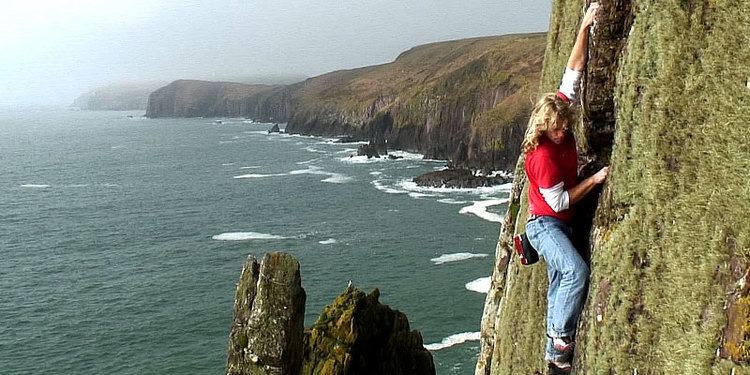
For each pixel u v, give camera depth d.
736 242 7.63
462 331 45.88
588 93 10.16
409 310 50.22
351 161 149.12
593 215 10.14
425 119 163.62
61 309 53.25
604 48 9.91
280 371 15.89
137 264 66.75
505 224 18.70
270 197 104.19
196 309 52.69
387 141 174.88
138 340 46.72
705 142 8.23
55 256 70.69
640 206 8.82
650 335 8.33
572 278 9.22
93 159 175.62
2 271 64.81
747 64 7.96
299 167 141.38
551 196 9.13
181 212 94.56
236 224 84.31
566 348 9.59
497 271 18.72
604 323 8.88
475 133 128.62
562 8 15.92
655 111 8.81
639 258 8.67
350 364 22.05
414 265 62.31
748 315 7.15
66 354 44.59
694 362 7.71
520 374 13.32
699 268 7.96
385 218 84.25
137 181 130.25
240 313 16.81
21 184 129.25
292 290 16.03
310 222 83.69
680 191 8.41
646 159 8.83
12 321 50.53
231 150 187.38
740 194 7.73
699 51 8.47
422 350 25.94
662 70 8.79
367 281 57.72
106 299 55.66
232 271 63.19
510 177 111.81
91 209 99.06
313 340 22.83
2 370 42.28
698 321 7.82
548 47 16.44
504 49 167.75
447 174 111.00
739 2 8.15
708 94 8.30
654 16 9.00
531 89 132.75
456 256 64.88
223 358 43.66
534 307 13.06
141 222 88.00
